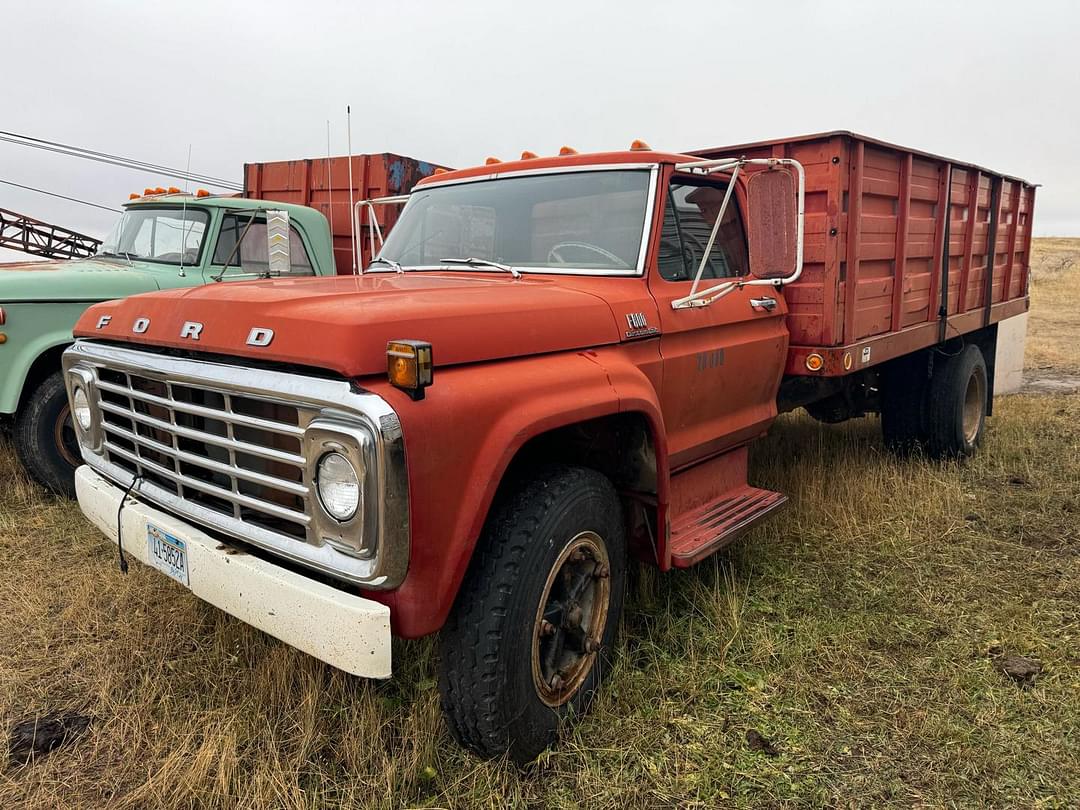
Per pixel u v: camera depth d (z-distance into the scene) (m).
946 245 5.38
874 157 4.37
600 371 2.71
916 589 3.83
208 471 2.56
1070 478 5.47
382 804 2.37
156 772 2.50
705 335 3.49
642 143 3.53
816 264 4.11
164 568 2.66
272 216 3.94
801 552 4.25
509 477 2.60
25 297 4.72
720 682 3.02
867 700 2.92
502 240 3.60
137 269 5.50
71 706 2.88
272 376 2.21
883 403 5.90
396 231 4.04
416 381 2.05
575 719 2.71
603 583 2.82
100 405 3.05
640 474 3.04
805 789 2.46
